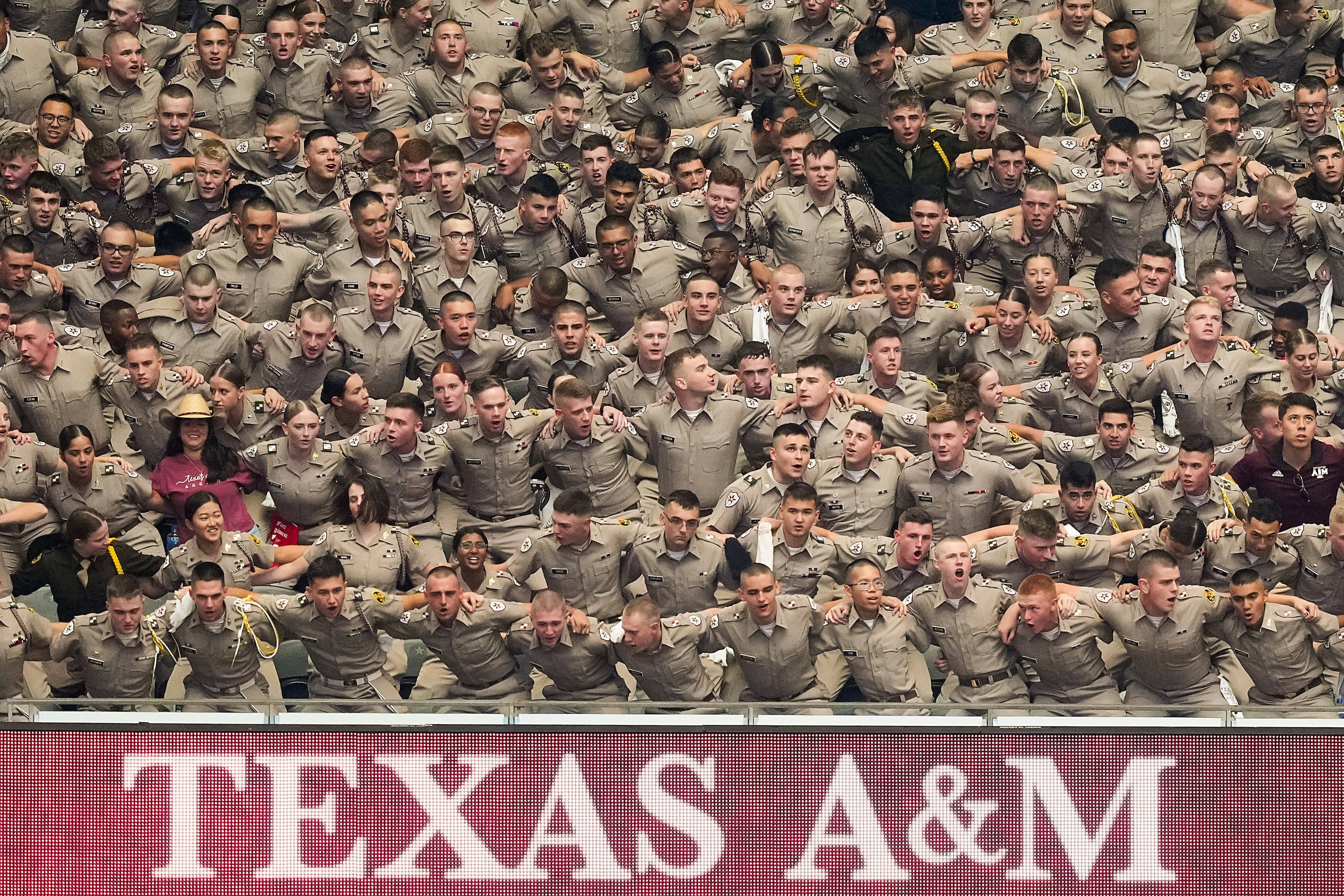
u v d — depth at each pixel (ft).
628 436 146.00
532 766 107.45
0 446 139.44
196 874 106.42
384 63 178.91
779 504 139.44
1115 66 173.17
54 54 176.45
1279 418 139.33
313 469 141.38
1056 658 127.44
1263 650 126.52
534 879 107.14
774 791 107.45
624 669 133.08
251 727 107.14
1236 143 165.99
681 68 174.40
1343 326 159.74
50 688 130.52
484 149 168.45
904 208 162.09
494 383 141.18
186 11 190.19
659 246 157.69
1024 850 107.04
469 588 134.92
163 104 168.55
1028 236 159.02
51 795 106.11
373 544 136.15
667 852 107.14
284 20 173.88
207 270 150.20
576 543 134.72
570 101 166.81
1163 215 160.15
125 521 140.15
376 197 152.56
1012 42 170.91
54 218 159.33
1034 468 145.59
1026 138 174.09
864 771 107.34
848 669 132.46
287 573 134.82
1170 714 124.16
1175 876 106.73
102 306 152.35
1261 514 131.85
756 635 127.34
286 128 166.30
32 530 139.23
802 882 107.14
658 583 134.21
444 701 109.70
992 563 135.13
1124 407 143.13
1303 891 106.32
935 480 140.36
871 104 175.01
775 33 180.65
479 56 177.58
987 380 147.43
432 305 155.33
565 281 153.07
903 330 152.87
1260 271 160.86
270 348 150.20
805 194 159.74
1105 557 134.31
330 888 106.83
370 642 128.88
